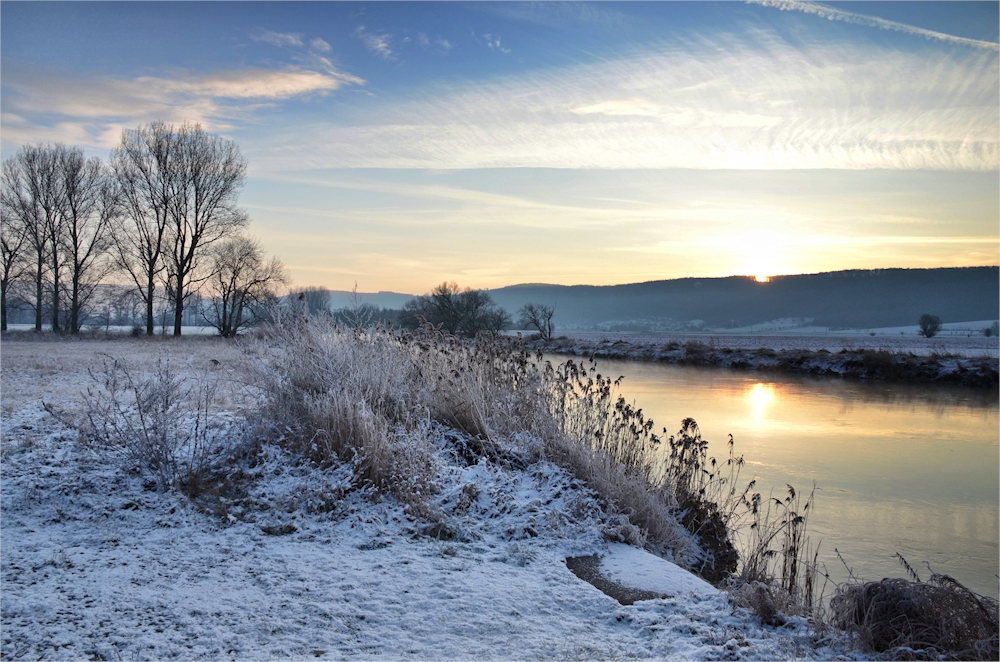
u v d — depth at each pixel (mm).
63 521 6258
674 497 9078
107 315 57688
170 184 49844
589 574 5734
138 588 4871
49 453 7891
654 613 4773
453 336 11547
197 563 5395
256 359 9312
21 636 4109
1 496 6664
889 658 4098
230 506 6672
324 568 5363
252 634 4195
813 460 13992
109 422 7992
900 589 4445
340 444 7773
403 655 3986
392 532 6316
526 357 10992
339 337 9625
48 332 50781
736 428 17766
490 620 4527
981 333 143875
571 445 8727
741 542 8602
